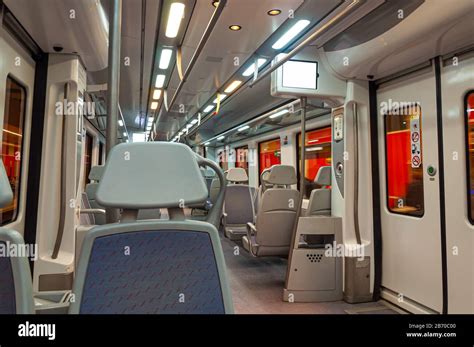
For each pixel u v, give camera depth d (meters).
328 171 3.73
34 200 2.46
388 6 2.33
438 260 2.60
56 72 2.50
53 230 2.52
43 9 1.81
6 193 0.84
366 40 2.62
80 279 0.94
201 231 1.06
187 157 1.05
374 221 3.28
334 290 3.25
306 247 3.33
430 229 2.69
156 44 3.40
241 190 5.82
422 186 2.79
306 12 2.54
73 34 2.14
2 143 2.03
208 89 5.18
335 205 3.45
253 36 3.02
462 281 2.40
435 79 2.62
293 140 6.16
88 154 7.02
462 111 2.43
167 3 2.54
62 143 2.47
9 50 2.01
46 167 2.49
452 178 2.49
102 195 0.95
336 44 2.96
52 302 1.49
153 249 1.01
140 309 0.98
